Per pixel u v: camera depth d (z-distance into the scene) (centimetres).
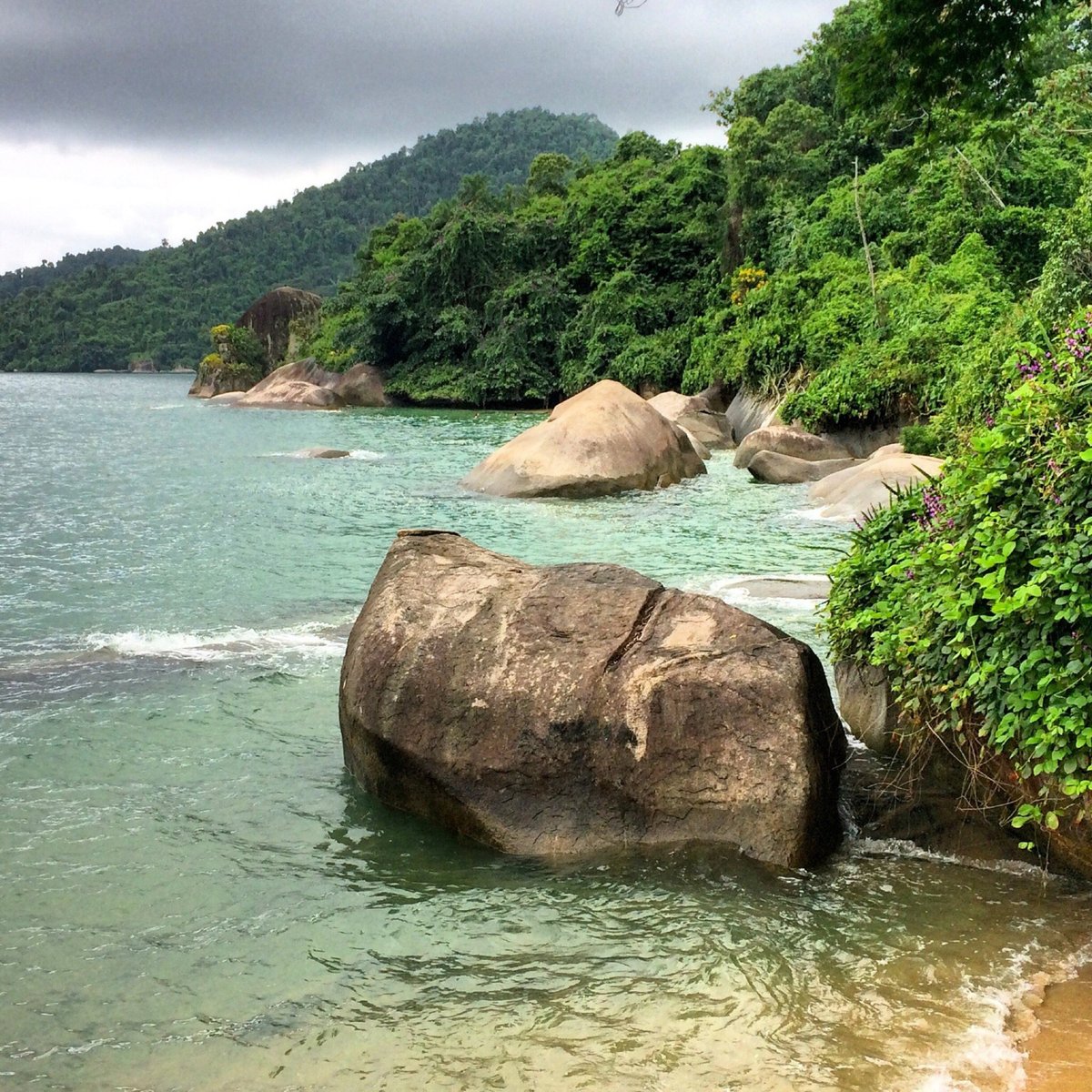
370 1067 376
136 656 876
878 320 2695
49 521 1583
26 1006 413
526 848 544
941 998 412
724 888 500
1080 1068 370
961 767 546
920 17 969
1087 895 493
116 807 591
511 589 619
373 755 593
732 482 1997
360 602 1085
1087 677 465
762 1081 365
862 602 670
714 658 558
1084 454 467
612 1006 411
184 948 453
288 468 2283
